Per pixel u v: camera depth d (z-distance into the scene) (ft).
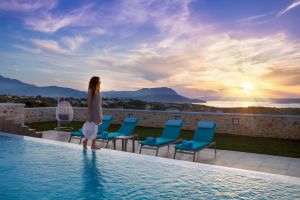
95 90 19.16
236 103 40.57
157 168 16.87
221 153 25.64
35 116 49.01
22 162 18.33
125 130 28.32
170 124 27.25
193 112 41.73
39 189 13.93
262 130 36.58
